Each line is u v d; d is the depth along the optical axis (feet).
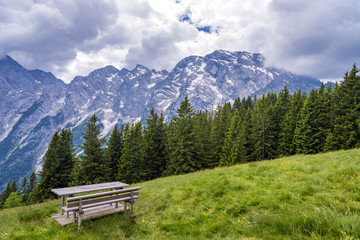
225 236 15.85
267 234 13.85
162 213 24.43
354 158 35.42
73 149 139.33
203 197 26.84
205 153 155.63
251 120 168.66
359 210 15.48
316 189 22.34
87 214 23.94
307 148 129.18
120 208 26.50
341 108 123.03
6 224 26.11
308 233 12.57
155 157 148.66
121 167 133.80
